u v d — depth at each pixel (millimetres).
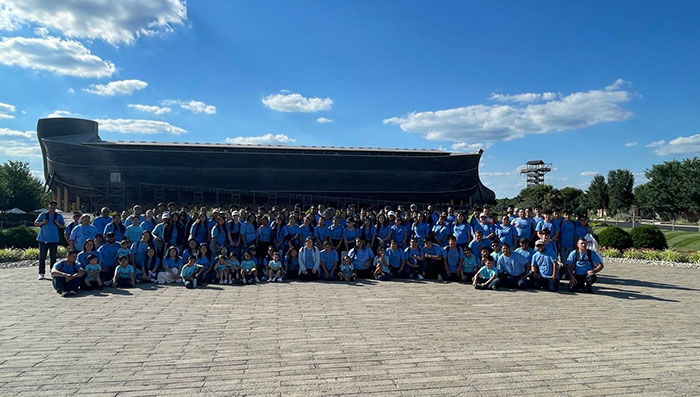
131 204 82438
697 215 66000
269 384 5375
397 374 5727
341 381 5473
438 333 7773
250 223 14945
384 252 14469
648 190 70688
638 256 21766
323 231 15625
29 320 8648
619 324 8562
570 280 12516
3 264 17547
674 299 11305
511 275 12789
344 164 90688
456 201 96312
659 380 5570
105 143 81375
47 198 76000
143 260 13570
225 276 13477
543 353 6664
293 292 11984
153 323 8414
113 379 5535
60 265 11406
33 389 5219
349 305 10211
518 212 15586
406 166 92188
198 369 5898
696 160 64438
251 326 8203
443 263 14422
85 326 8180
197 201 84375
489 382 5457
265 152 87250
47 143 78500
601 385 5387
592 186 93812
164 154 82688
